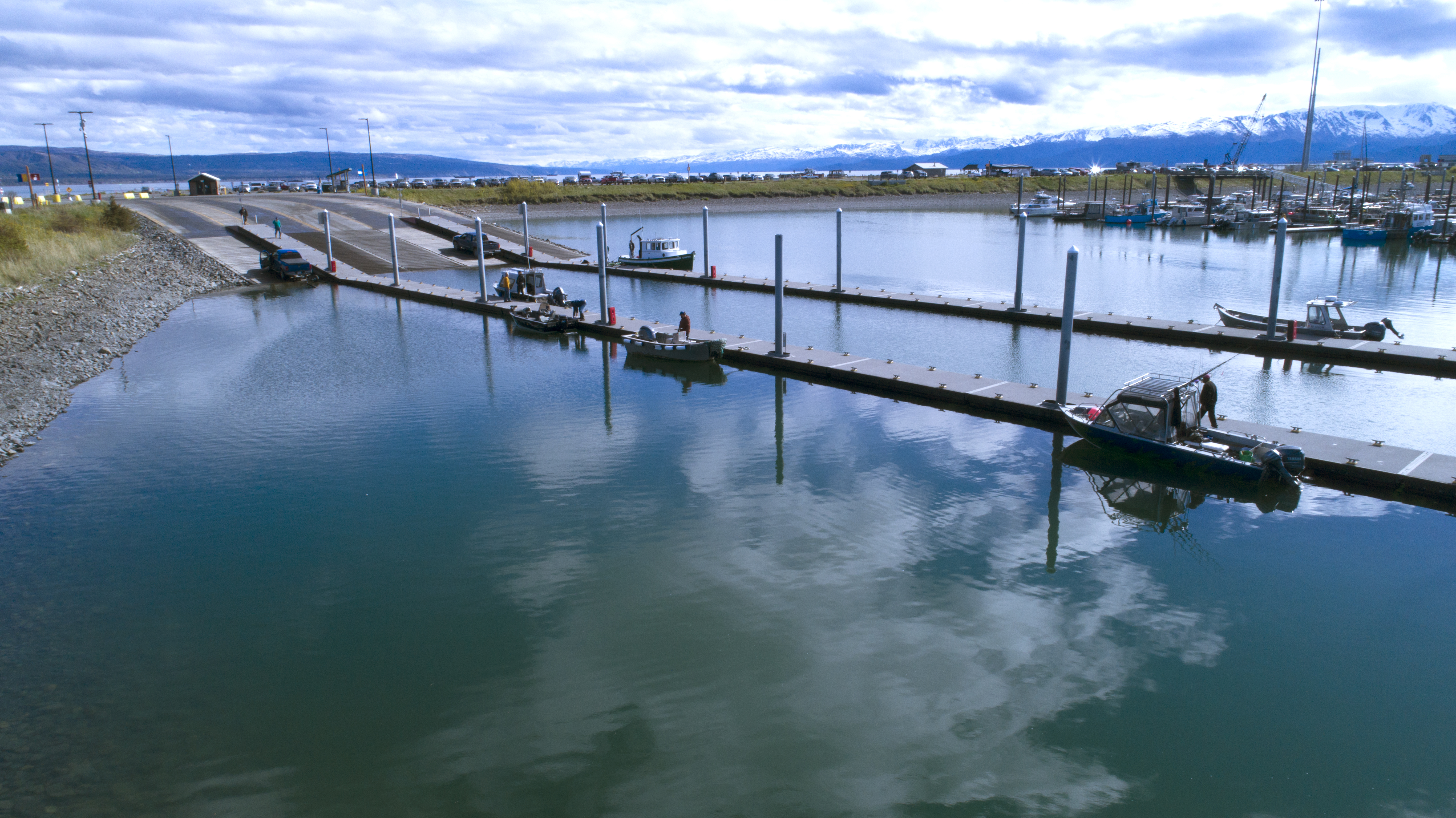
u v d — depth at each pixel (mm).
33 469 24328
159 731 12984
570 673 14227
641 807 11156
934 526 19906
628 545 18984
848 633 15312
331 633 15602
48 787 11766
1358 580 17219
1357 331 36594
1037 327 43562
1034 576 17438
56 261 55875
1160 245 90875
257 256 71438
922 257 80750
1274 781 11625
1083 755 12117
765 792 11406
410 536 19672
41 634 15773
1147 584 17125
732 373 35094
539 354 39219
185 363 37719
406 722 13078
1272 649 14797
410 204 105125
